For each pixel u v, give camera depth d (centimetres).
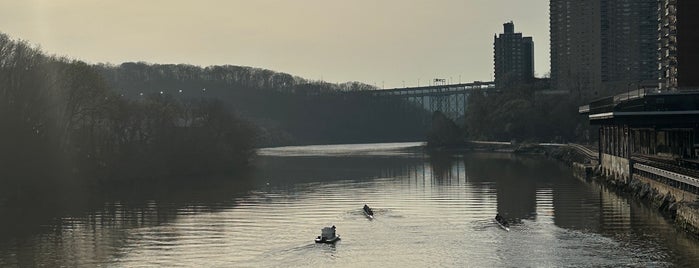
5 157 17825
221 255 11175
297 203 16538
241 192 18838
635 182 17225
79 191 19062
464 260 10662
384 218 14212
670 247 11125
